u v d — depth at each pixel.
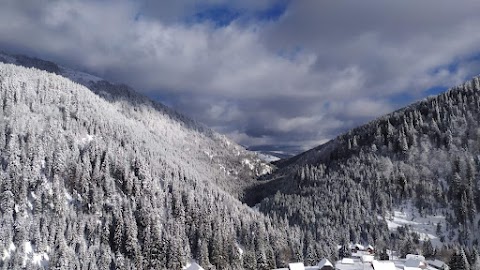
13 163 166.50
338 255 186.88
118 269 149.25
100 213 167.50
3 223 147.50
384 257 173.25
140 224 169.12
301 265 152.00
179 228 171.88
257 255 170.75
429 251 173.88
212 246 167.00
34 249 144.62
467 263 142.50
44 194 162.12
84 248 150.62
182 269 156.38
